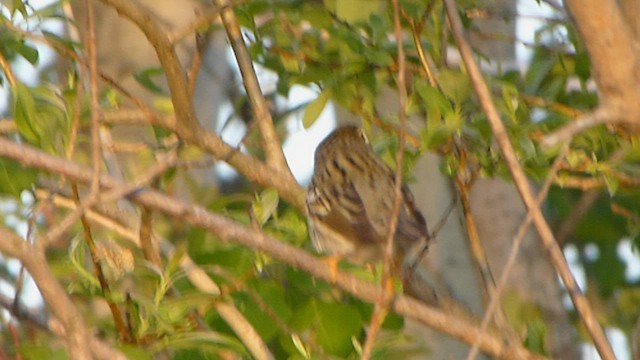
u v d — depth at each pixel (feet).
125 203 46.88
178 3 57.21
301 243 42.45
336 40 46.57
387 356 42.22
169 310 38.47
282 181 44.42
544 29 48.34
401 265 40.83
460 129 41.39
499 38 49.44
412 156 43.98
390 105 51.44
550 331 55.47
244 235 35.65
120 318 38.29
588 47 35.04
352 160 43.68
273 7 46.80
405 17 44.68
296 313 40.27
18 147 33.99
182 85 41.93
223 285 40.65
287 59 47.11
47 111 39.09
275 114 53.16
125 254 38.99
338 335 40.04
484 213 56.13
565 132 34.73
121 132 53.16
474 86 36.11
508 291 55.06
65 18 44.34
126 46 55.88
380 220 41.52
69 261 39.34
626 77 34.65
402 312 37.50
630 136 43.83
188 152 46.50
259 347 41.09
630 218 52.21
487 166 43.52
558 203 60.59
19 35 43.68
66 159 35.88
